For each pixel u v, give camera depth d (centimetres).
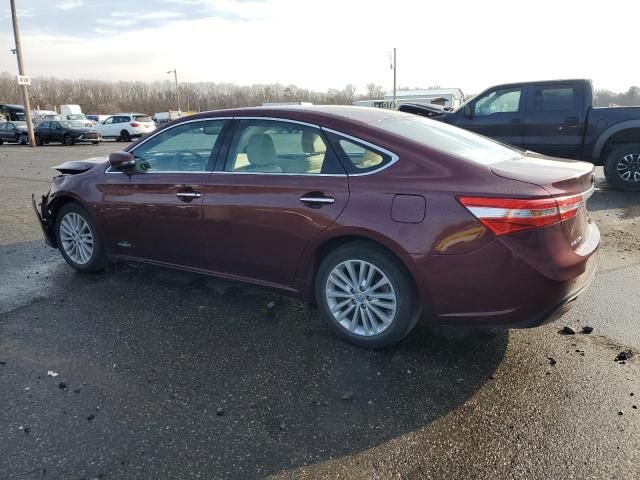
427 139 325
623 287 435
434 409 267
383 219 297
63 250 480
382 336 316
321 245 327
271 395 280
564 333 348
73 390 287
